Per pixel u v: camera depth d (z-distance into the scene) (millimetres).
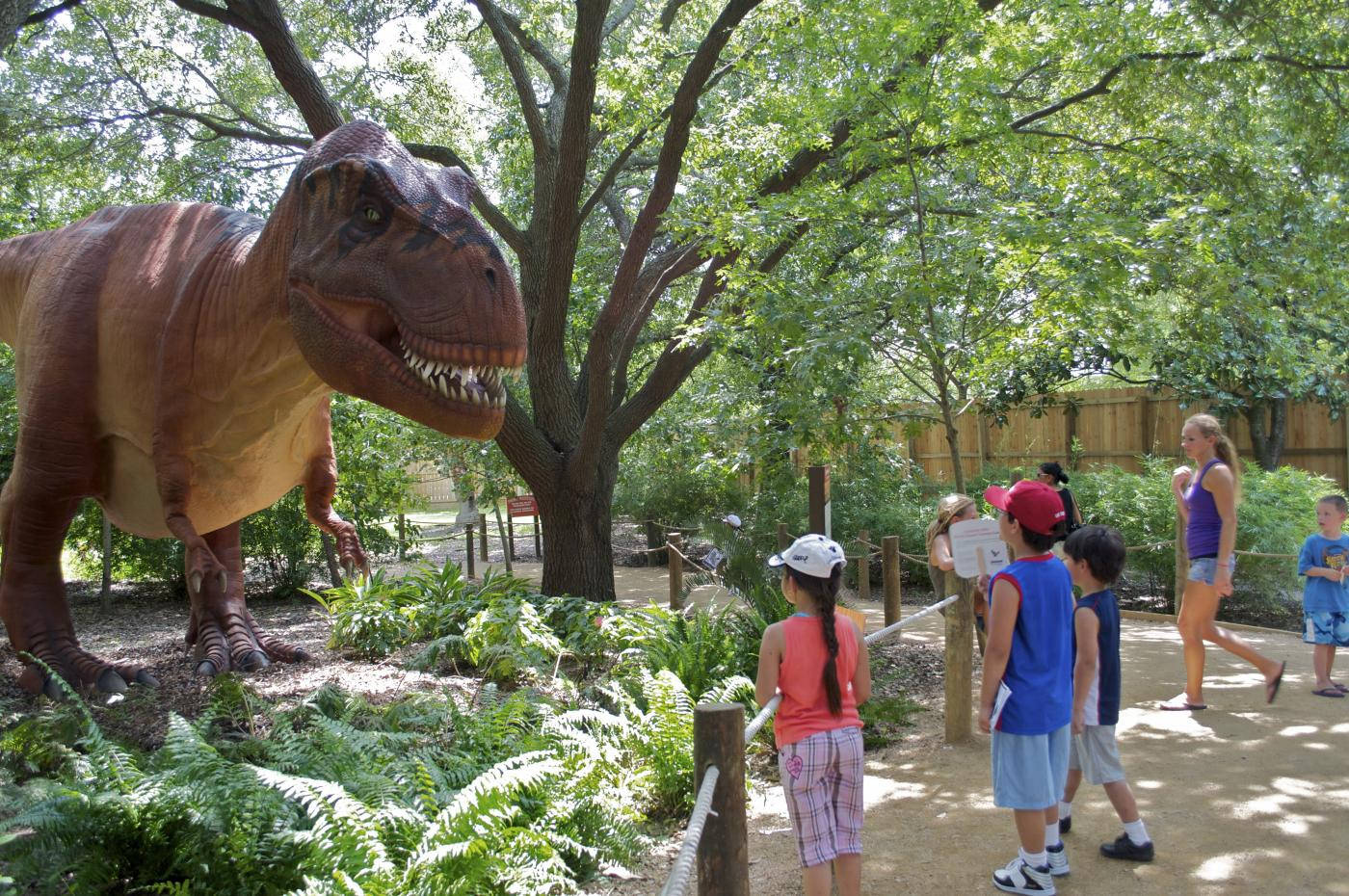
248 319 5520
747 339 8508
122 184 14211
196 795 3898
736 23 7977
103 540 11953
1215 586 5965
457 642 7746
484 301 4578
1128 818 4051
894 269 7320
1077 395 15102
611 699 6355
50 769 4988
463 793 3740
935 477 16938
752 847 4477
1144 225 7133
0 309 7602
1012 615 3691
